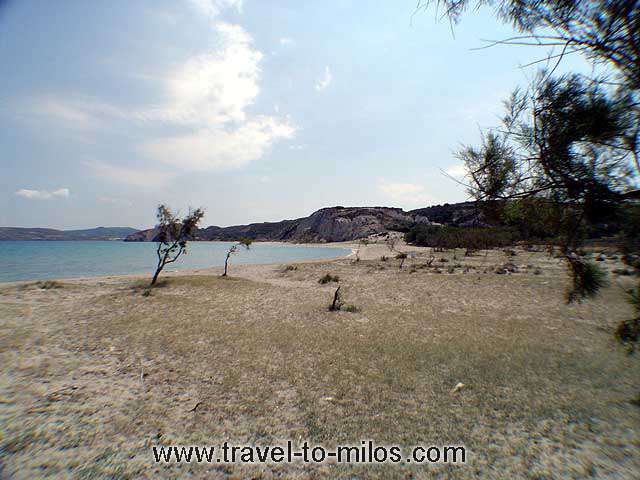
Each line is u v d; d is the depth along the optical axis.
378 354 9.28
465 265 38.19
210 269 41.72
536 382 7.35
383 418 5.74
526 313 15.01
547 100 2.49
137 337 10.71
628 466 4.24
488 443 4.93
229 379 7.39
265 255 85.06
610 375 7.71
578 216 2.96
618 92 2.39
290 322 13.33
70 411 5.68
